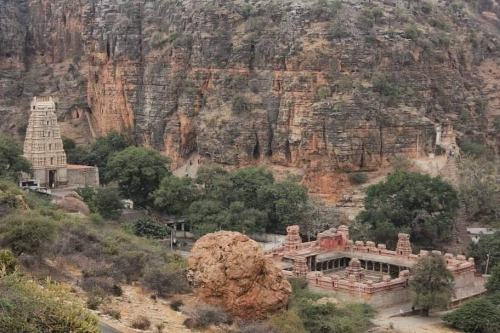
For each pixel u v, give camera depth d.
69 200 119.12
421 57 162.38
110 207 130.38
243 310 62.84
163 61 174.25
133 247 79.62
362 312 82.00
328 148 146.12
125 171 142.62
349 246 106.75
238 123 156.25
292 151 150.50
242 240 65.31
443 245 124.12
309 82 149.62
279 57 155.00
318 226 128.12
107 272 65.31
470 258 104.12
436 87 166.00
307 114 148.88
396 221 121.81
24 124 198.00
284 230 128.50
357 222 124.00
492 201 141.25
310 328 73.12
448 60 171.12
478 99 176.12
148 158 144.00
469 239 126.81
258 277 63.97
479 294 100.81
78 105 198.00
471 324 86.12
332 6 156.62
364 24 157.00
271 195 130.38
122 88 183.00
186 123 168.00
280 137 152.38
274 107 154.62
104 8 191.62
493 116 178.00
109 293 61.16
